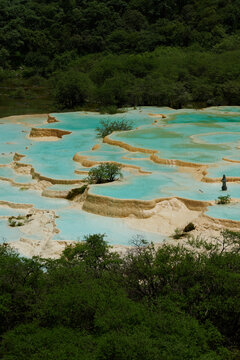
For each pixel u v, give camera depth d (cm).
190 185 3447
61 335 1413
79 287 1661
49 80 11188
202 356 1309
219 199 3114
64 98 8394
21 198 3516
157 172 3762
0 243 2762
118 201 3116
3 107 8519
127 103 8100
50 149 4772
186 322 1456
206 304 1622
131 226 2998
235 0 13050
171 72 8844
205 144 4547
